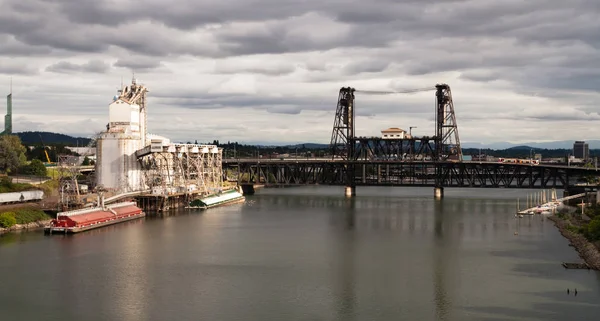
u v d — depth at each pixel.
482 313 119.19
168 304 124.00
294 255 167.12
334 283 139.25
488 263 158.00
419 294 131.12
